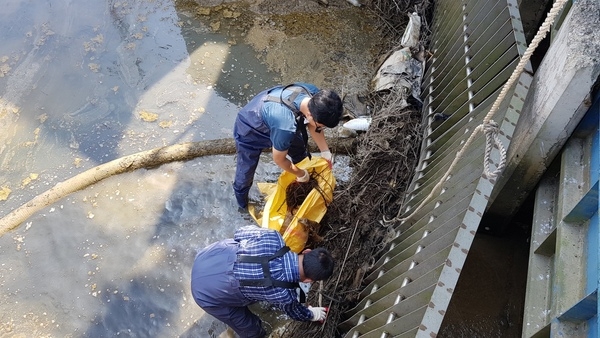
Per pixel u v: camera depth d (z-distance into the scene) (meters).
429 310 2.34
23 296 3.49
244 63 4.77
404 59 4.38
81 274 3.58
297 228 3.42
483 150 2.90
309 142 4.12
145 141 4.26
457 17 4.09
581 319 2.20
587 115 2.61
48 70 4.71
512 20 3.26
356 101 4.39
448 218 2.88
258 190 3.98
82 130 4.31
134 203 3.91
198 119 4.40
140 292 3.52
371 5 5.16
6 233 3.75
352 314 3.21
